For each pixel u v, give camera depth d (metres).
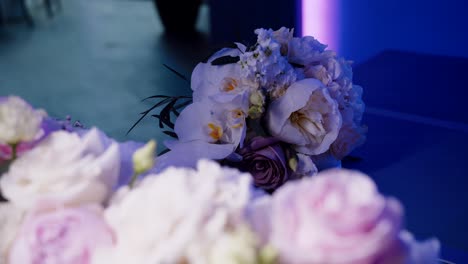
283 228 0.53
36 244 0.61
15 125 0.70
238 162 1.40
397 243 0.54
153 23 6.91
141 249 0.56
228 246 0.51
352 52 3.53
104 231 0.61
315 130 1.39
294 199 0.54
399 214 0.53
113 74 5.33
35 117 0.72
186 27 6.59
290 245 0.52
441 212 1.74
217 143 1.40
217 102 1.34
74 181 0.65
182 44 6.11
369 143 2.17
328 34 3.61
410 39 3.26
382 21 3.32
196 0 6.50
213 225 0.56
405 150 2.11
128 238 0.58
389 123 2.35
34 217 0.64
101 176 0.68
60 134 0.71
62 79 5.27
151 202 0.58
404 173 1.95
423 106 2.53
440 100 2.57
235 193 0.61
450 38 3.10
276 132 1.38
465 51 3.07
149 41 6.25
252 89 1.37
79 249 0.61
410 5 3.20
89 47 6.10
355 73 2.92
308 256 0.51
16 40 6.42
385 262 0.54
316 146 1.42
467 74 2.81
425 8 3.13
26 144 0.75
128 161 0.79
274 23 4.27
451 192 1.84
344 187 0.53
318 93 1.40
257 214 0.61
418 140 2.19
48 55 5.90
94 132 0.72
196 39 6.27
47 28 6.82
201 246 0.54
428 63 3.02
